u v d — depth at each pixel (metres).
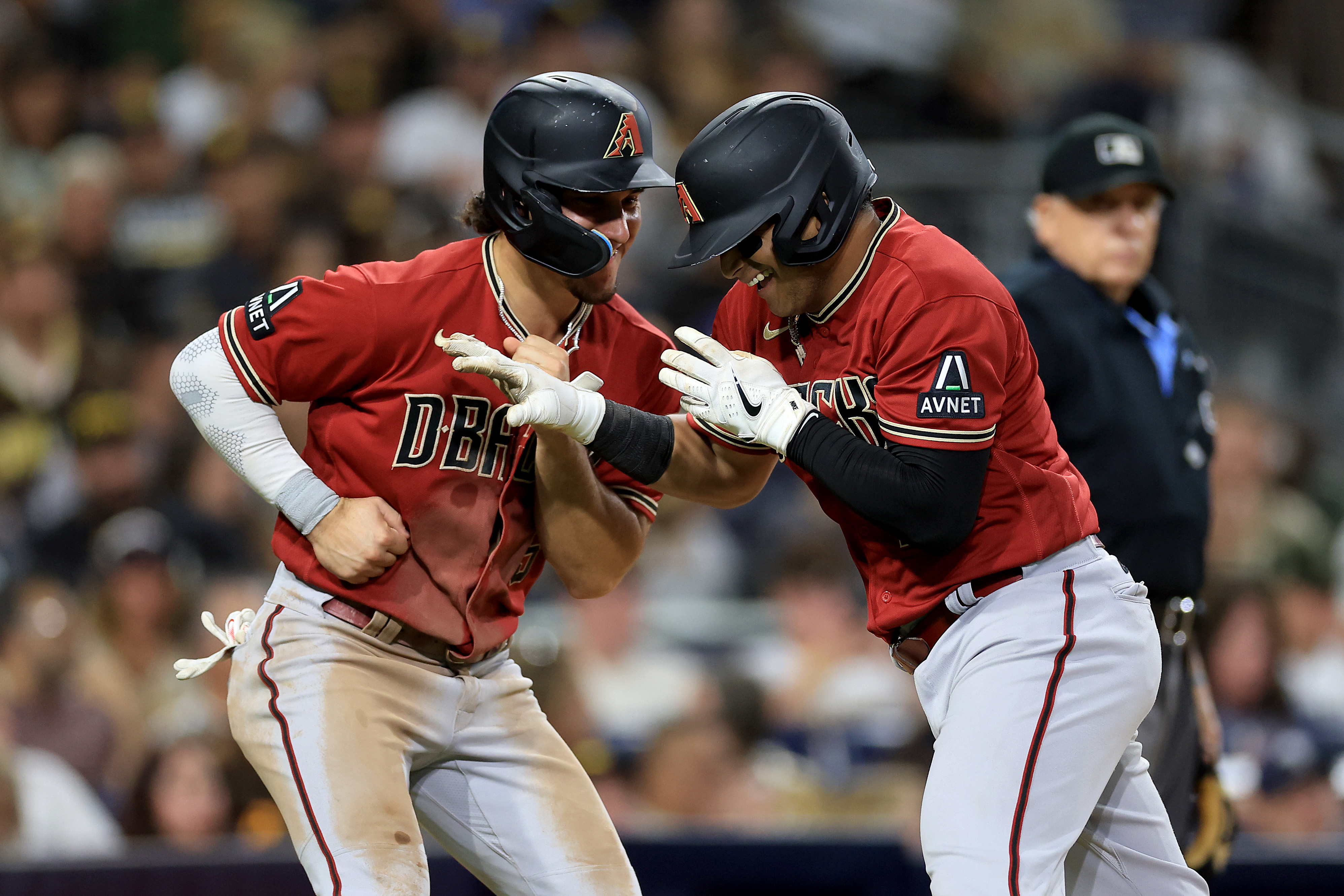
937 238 10.34
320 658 10.47
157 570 23.25
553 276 10.57
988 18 37.94
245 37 35.38
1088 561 10.55
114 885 15.62
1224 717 21.06
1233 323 33.09
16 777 19.39
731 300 11.49
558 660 20.73
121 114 35.12
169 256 31.89
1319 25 41.00
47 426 28.89
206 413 10.46
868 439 10.35
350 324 10.25
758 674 24.20
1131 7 39.22
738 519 29.34
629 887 10.88
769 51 37.06
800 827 19.28
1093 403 12.88
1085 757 10.11
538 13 38.56
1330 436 32.97
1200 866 13.20
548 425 10.13
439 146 33.94
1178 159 33.28
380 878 9.97
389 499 10.55
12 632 22.09
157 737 20.91
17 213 32.22
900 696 23.56
